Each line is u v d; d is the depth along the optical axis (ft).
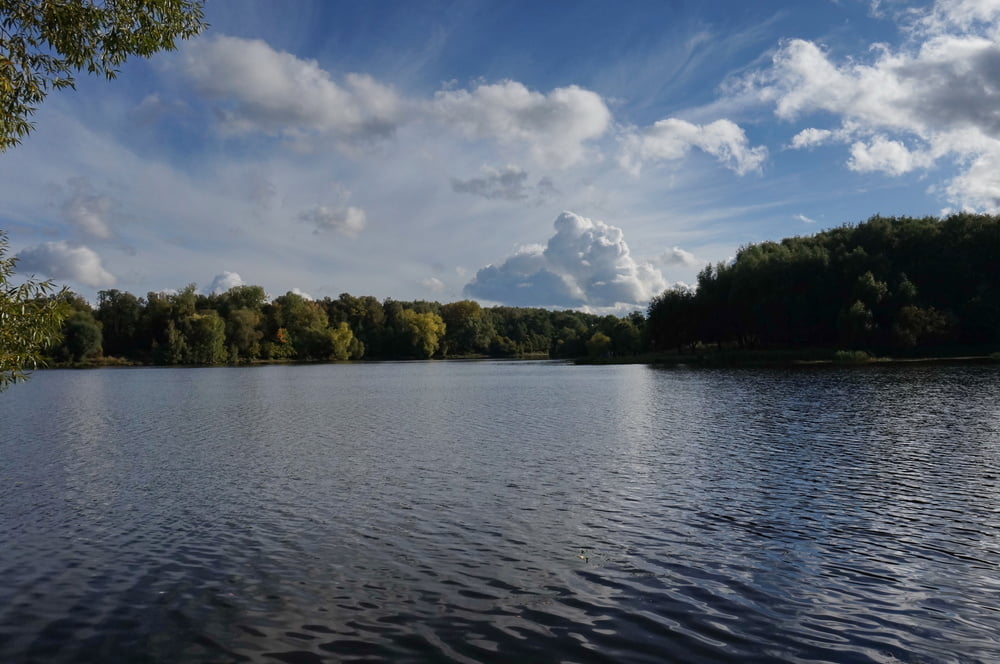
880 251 343.26
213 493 64.49
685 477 68.08
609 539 48.29
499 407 150.30
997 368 230.07
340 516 55.42
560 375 301.84
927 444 83.51
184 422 127.54
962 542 46.57
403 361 641.81
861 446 83.20
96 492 65.46
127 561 44.88
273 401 179.52
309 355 583.58
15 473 75.46
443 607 36.73
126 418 136.15
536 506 57.62
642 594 38.19
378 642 32.71
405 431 109.60
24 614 36.35
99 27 42.06
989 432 91.91
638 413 128.57
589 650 31.63
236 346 529.04
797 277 339.98
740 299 351.46
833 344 328.90
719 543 47.03
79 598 38.52
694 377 239.09
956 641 32.22
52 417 139.44
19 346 39.52
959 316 303.68
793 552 45.01
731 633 33.24
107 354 518.78
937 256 327.06
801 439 89.86
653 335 418.51
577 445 90.02
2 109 39.83
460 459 80.94
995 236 321.52
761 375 234.79
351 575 41.78
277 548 47.26
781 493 60.75
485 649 31.83
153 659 31.24
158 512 57.57
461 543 47.78
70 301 42.11
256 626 34.60
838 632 33.24
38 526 53.52
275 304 597.11
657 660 30.66
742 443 88.22
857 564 42.57
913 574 40.75
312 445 94.73
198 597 38.47
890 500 57.62
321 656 31.37
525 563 43.55
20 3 39.83
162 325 522.47
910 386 166.91
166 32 43.68
